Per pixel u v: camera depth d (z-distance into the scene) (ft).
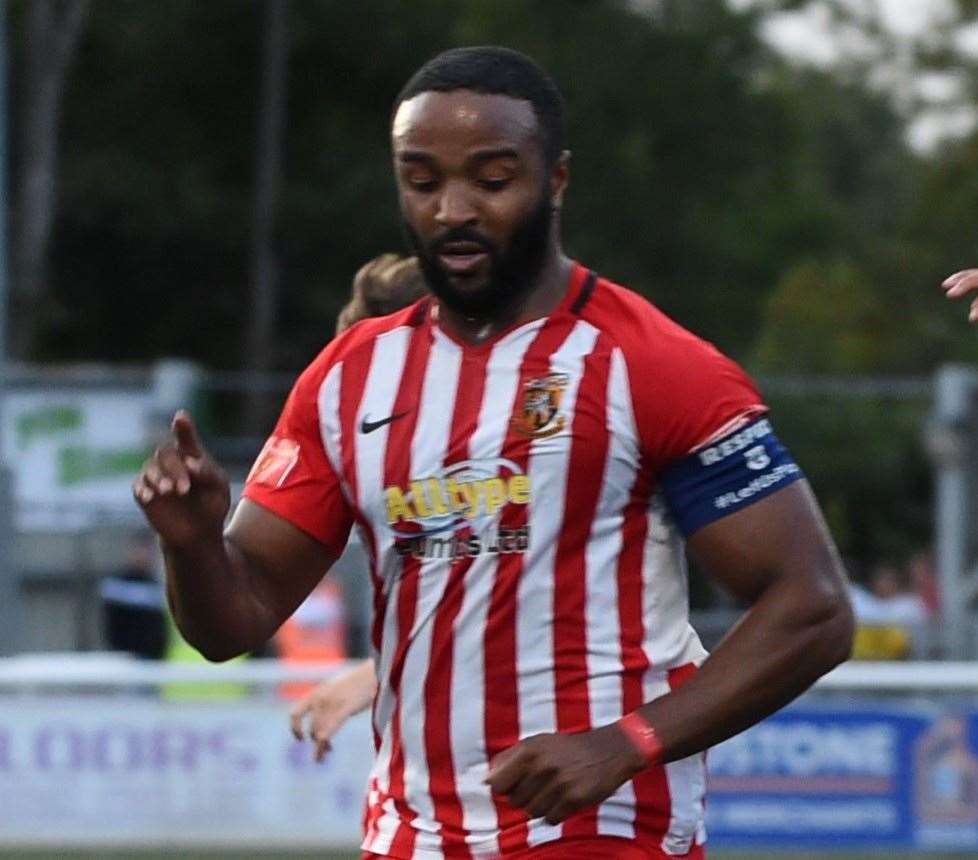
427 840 28.12
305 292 249.34
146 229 252.42
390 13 256.32
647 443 27.22
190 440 26.58
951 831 74.74
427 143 26.78
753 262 283.79
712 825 74.38
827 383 122.31
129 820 74.08
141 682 74.23
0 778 74.02
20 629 112.37
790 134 293.02
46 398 133.69
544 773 25.66
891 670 75.05
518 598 27.22
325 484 29.07
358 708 37.17
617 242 262.47
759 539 26.91
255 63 257.96
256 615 28.71
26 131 246.47
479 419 27.45
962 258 277.03
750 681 26.25
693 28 280.51
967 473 121.70
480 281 27.12
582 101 261.65
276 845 73.97
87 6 248.93
